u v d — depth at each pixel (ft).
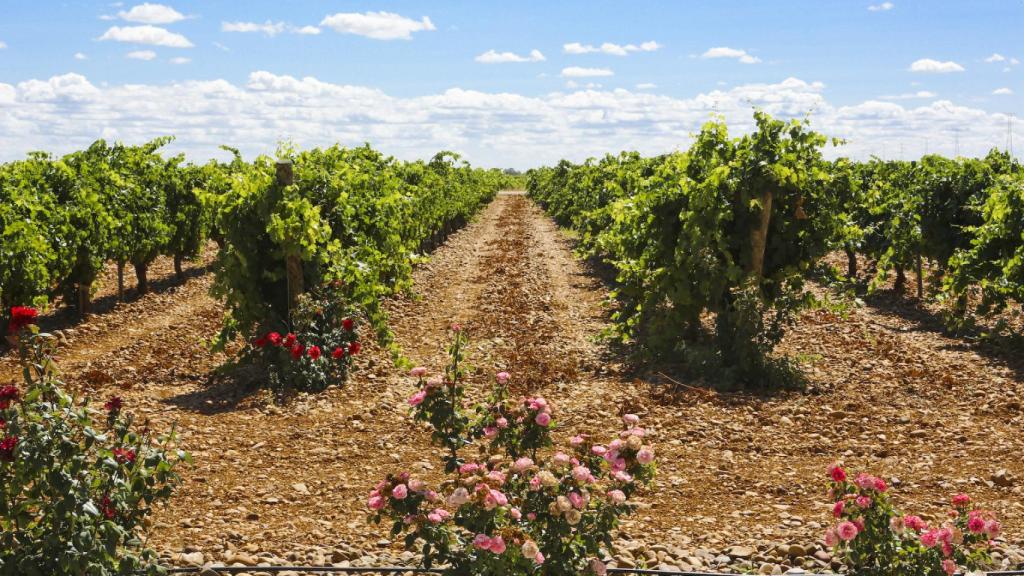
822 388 33.40
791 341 43.65
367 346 42.75
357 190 43.70
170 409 30.81
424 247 93.91
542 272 74.79
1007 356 39.47
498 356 40.70
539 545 13.37
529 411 14.71
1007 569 16.74
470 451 25.62
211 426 28.50
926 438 26.89
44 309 51.78
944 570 13.62
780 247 37.06
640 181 39.86
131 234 58.03
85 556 12.59
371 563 16.89
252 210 35.60
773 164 35.35
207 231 71.15
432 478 22.95
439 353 41.81
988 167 53.62
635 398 31.60
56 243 47.70
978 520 13.74
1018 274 41.91
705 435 27.14
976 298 55.98
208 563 16.98
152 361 40.57
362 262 38.86
